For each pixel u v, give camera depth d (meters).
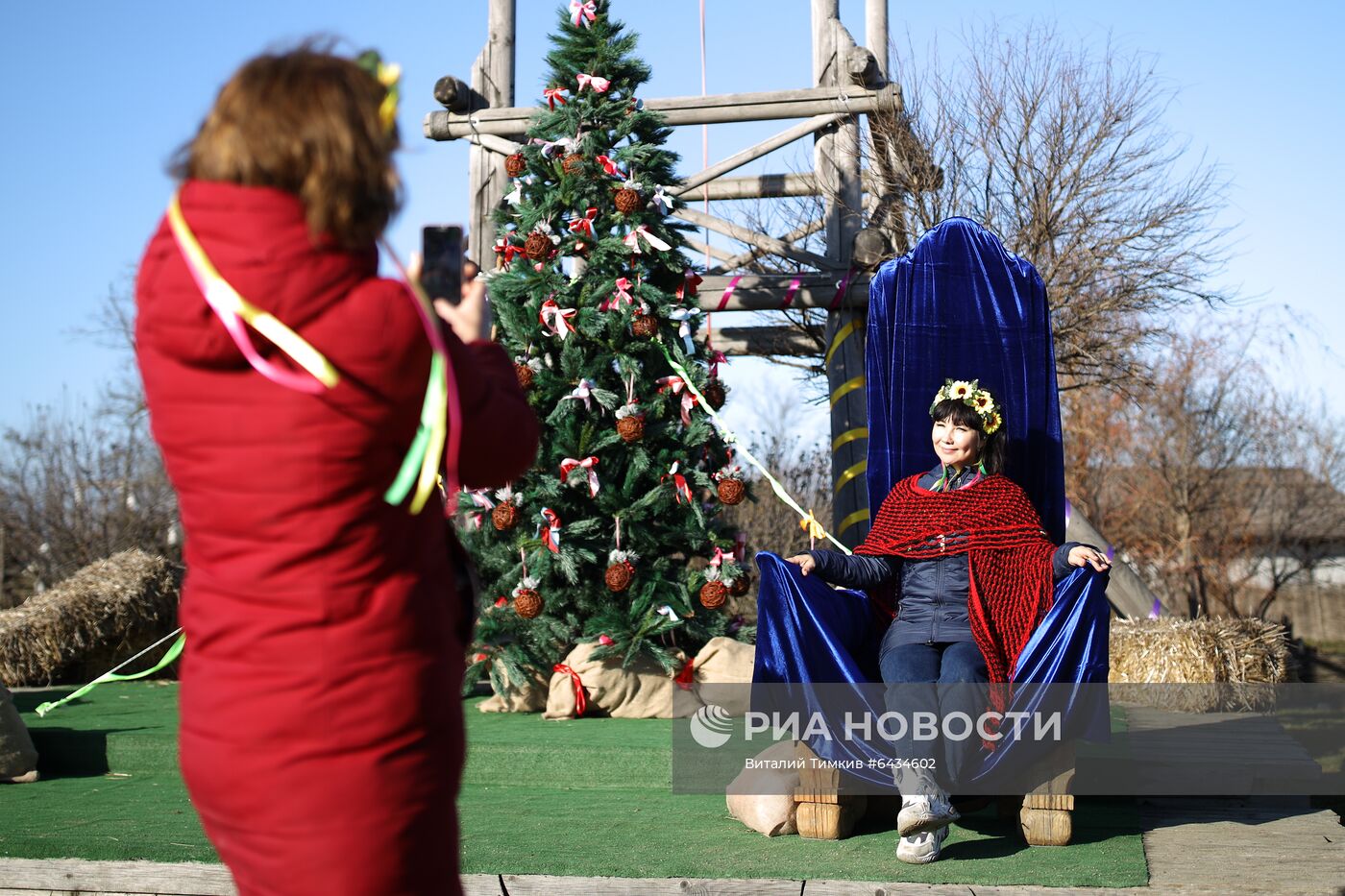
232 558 1.54
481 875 3.44
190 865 3.54
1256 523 23.47
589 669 5.81
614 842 3.83
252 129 1.53
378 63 1.66
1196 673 7.08
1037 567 3.92
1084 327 10.42
